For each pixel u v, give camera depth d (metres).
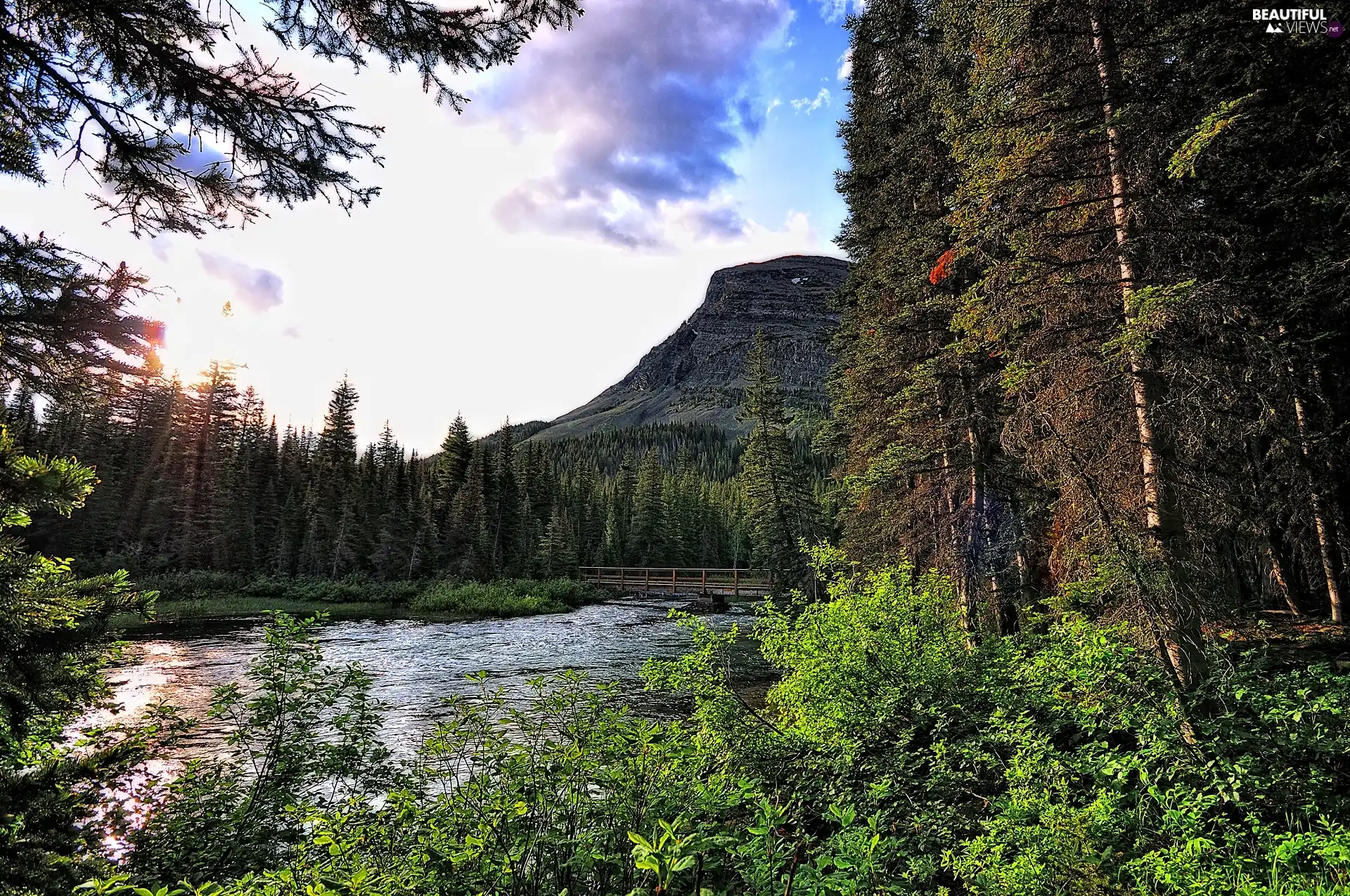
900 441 14.53
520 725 4.87
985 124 8.41
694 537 73.50
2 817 2.28
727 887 4.08
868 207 15.63
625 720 5.01
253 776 6.48
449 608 39.31
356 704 5.35
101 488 41.59
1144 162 6.99
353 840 3.85
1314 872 3.31
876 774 5.82
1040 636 7.27
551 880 4.14
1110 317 7.22
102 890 2.54
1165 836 3.98
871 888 3.60
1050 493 11.57
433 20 3.20
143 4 2.59
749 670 17.12
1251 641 7.83
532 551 56.34
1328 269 7.41
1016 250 8.36
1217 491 6.75
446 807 4.29
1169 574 5.98
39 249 2.49
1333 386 8.85
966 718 6.46
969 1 9.05
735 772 5.69
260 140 3.16
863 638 7.65
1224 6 7.14
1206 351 6.63
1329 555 9.34
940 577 10.02
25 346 2.61
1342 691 4.72
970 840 4.52
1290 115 7.68
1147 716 4.99
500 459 59.41
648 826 4.18
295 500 50.84
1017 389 7.85
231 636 25.70
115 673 17.56
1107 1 7.25
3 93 2.66
